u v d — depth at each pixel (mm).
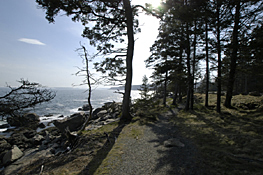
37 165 6633
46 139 15227
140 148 6711
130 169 4891
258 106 12797
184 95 38500
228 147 5672
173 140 7121
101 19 13438
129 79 13148
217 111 13422
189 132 8539
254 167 4062
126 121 12867
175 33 15688
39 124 22156
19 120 7457
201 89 39406
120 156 5969
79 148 7484
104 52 14055
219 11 12945
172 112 17641
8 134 18688
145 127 10648
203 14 11398
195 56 16469
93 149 7066
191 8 11367
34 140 14688
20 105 6434
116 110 23000
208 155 5219
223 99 19766
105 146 7277
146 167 4922
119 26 14414
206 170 4297
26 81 6531
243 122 9070
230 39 13719
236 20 11867
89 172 4938
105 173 4758
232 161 4578
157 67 20250
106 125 12133
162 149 6371
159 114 17078
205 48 15336
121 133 9305
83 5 11320
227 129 8125
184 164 4824
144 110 20703
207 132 8039
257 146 5258
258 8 10531
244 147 5406
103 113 22734
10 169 9016
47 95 7113
